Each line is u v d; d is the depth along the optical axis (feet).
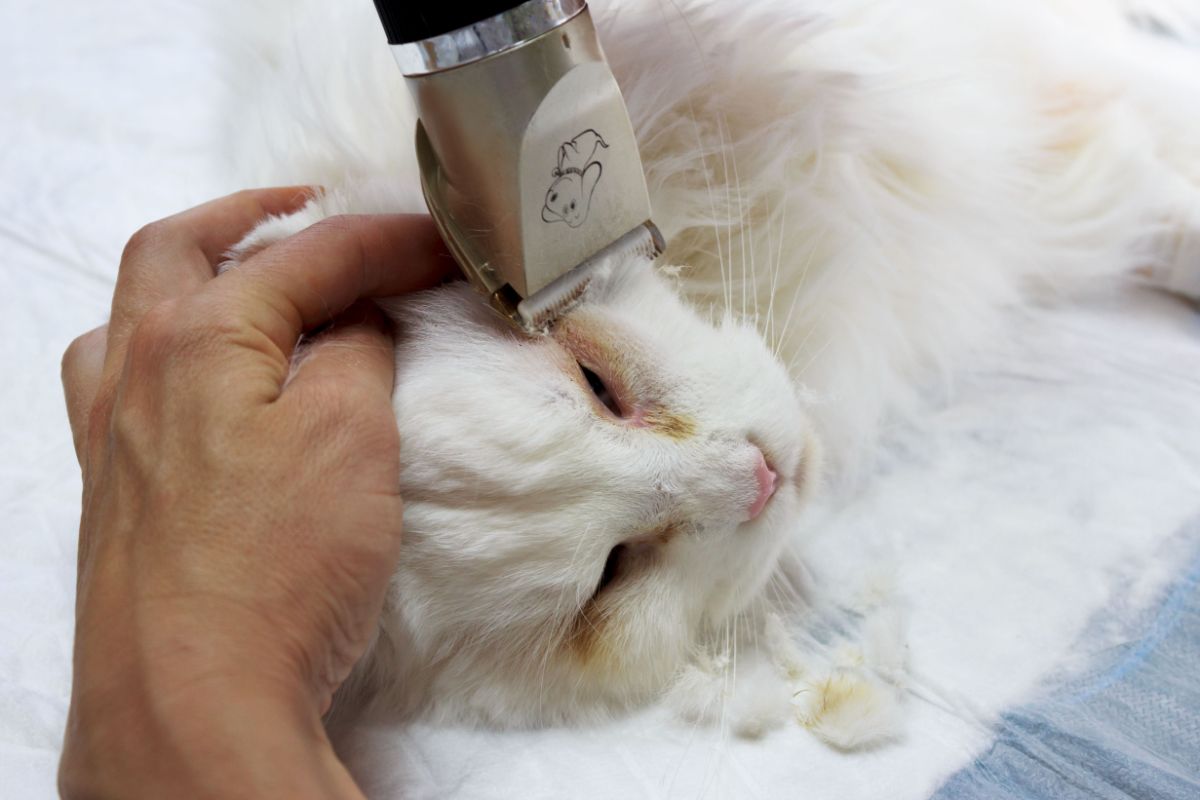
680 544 2.49
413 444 2.30
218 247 2.69
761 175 3.03
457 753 2.56
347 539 1.99
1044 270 3.67
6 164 4.84
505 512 2.35
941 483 3.06
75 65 5.45
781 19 3.07
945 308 3.45
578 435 2.32
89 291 4.10
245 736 1.72
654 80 2.90
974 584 2.72
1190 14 4.05
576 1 1.82
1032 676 2.47
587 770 2.47
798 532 2.98
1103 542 2.75
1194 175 3.62
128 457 2.02
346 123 3.07
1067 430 3.13
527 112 1.79
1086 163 3.68
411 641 2.53
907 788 2.27
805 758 2.38
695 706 2.59
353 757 2.55
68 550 3.13
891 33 3.36
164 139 4.83
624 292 2.46
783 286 3.11
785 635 2.71
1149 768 2.22
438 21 1.72
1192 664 2.44
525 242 1.96
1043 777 2.25
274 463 1.95
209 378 1.99
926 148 3.31
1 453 3.51
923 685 2.49
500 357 2.34
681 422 2.38
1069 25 3.88
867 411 3.20
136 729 1.75
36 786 2.48
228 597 1.85
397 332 2.46
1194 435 3.00
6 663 2.79
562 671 2.61
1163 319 3.58
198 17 5.78
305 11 3.64
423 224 2.32
